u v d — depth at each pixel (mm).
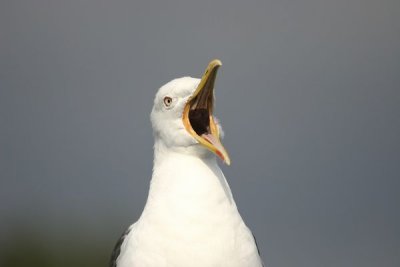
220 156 12641
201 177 12562
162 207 12438
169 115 13094
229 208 12469
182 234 12141
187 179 12562
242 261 12312
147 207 12711
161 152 13266
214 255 12102
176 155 12984
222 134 13312
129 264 12406
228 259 12164
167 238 12188
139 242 12398
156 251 12195
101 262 23859
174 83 13203
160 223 12305
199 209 12281
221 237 12219
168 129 13078
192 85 13078
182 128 12945
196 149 12898
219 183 12602
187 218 12219
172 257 12102
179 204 12344
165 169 12875
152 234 12305
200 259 12070
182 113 13070
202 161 12898
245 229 12586
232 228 12344
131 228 13547
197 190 12414
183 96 13055
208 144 12758
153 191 12812
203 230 12180
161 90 13250
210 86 13016
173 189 12547
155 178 12922
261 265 12789
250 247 12492
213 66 12727
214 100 13328
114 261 13469
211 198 12391
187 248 12102
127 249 12625
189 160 12844
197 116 13547
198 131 13555
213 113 13328
